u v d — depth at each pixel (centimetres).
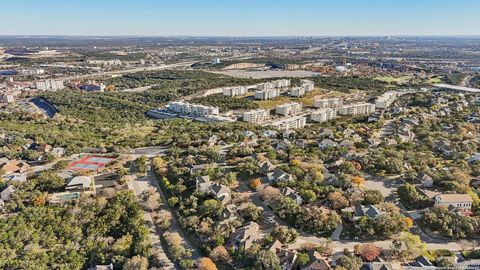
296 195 16912
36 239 14388
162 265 13312
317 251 13362
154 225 15925
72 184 18788
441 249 13512
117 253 13688
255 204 17062
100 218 15850
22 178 19475
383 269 12094
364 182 19125
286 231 14212
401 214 15412
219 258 13375
